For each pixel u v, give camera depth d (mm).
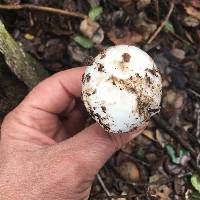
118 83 181
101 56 189
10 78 269
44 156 197
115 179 278
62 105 232
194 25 307
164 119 285
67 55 292
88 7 299
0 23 261
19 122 219
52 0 298
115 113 181
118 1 302
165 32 304
